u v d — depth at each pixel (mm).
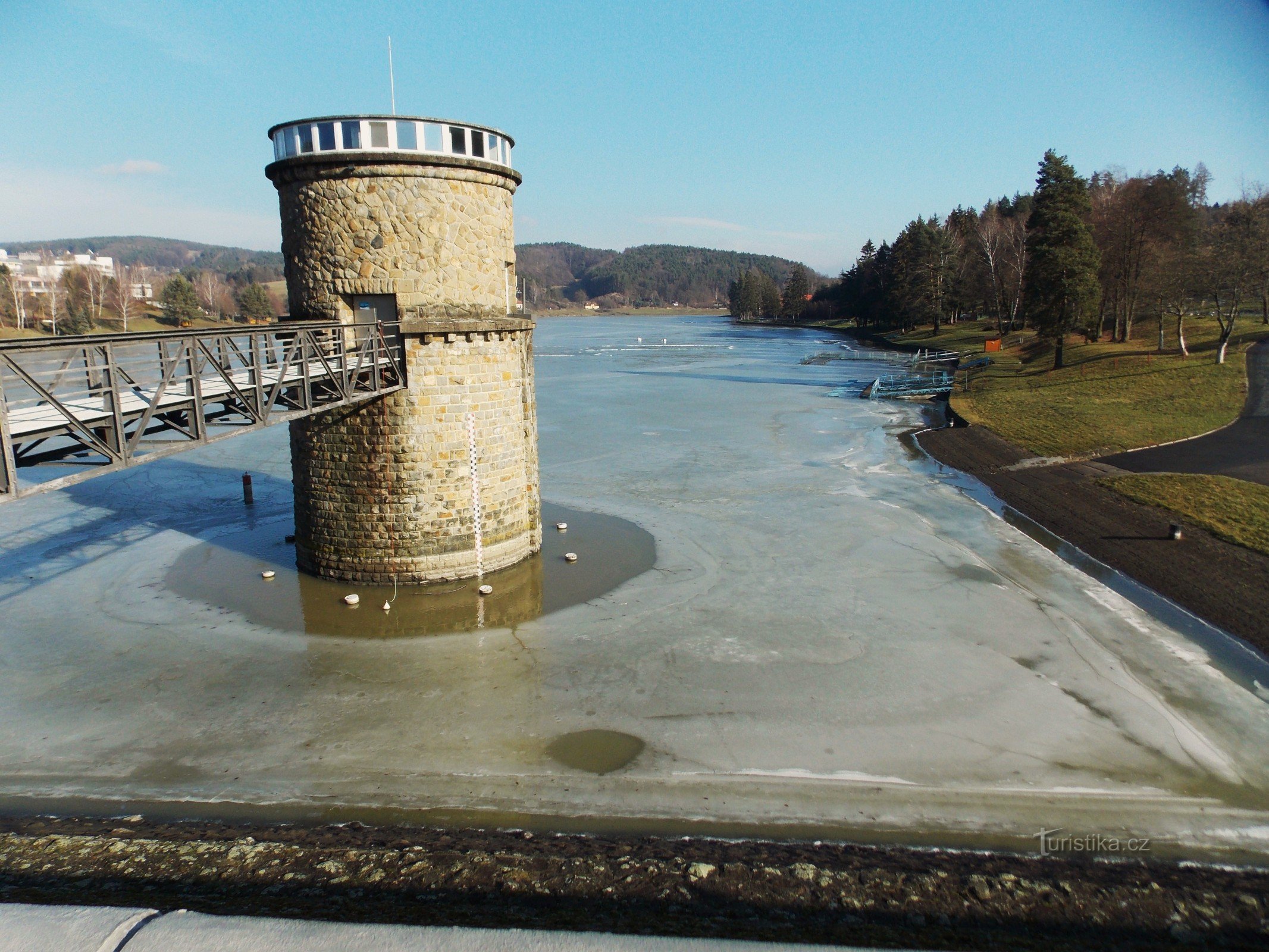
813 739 13227
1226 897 9055
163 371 12922
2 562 22156
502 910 8516
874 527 24984
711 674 15523
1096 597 19625
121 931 6250
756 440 40031
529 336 21984
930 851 10336
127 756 12844
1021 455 35094
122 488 30625
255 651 16656
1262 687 15180
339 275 19234
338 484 20078
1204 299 51812
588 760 12703
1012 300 92375
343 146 18859
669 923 8305
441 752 12961
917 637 17141
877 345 116875
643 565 21625
